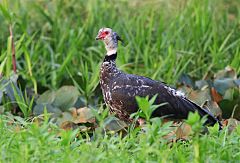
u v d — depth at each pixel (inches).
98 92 534.6
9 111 499.2
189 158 368.5
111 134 421.4
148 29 632.4
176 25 637.3
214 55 589.9
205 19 627.2
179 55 592.7
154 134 370.3
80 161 353.1
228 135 411.5
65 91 514.6
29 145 365.7
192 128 354.6
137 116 390.9
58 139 389.1
